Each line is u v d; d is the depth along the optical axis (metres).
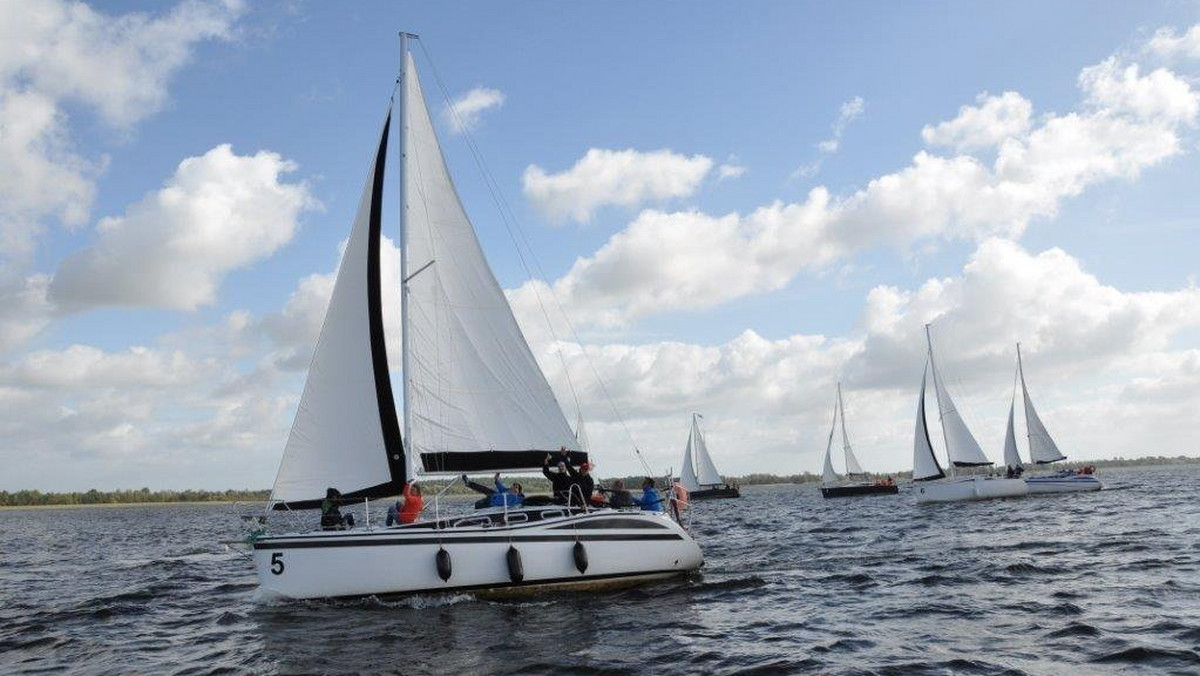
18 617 16.92
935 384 56.38
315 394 16.08
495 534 15.34
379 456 16.05
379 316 16.55
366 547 14.86
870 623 13.12
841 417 83.00
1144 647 10.63
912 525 34.47
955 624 12.75
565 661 11.13
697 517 53.91
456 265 17.08
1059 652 10.70
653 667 10.73
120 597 19.52
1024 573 17.80
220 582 22.34
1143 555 20.08
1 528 72.81
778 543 28.56
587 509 16.69
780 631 12.73
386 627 13.38
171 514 125.38
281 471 15.70
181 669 11.46
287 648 12.24
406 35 17.45
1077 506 42.03
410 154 16.97
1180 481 83.06
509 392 17.02
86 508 189.62
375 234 16.84
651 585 17.06
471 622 13.67
